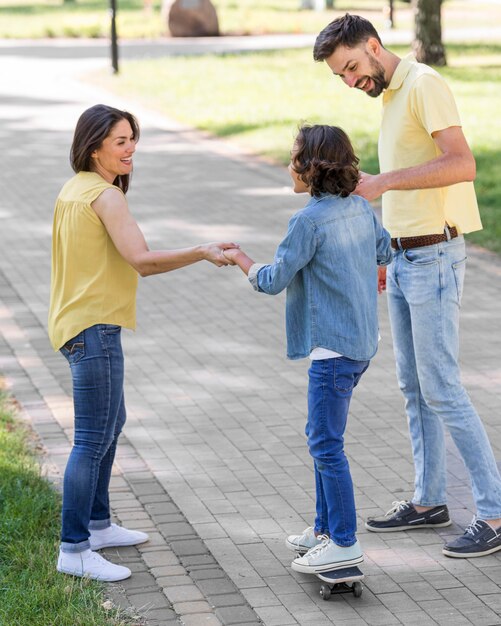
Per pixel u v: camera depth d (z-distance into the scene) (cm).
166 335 1222
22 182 2116
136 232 652
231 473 845
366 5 6297
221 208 1864
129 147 668
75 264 659
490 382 1048
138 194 1988
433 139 679
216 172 2188
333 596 659
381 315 1284
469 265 1488
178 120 2828
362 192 651
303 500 795
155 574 687
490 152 2222
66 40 4934
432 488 745
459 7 6153
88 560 679
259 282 630
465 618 632
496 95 2964
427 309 695
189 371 1098
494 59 3766
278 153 2338
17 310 1319
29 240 1669
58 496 787
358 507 783
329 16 5619
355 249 628
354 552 648
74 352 661
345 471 645
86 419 668
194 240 1631
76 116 2881
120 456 880
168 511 778
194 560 706
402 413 974
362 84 687
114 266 663
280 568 695
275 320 1278
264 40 4750
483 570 688
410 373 732
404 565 698
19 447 879
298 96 3089
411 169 661
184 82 3434
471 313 1278
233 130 2633
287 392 1034
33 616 623
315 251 622
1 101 3170
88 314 657
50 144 2511
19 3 6975
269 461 867
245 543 729
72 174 2191
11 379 1080
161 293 1398
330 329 628
